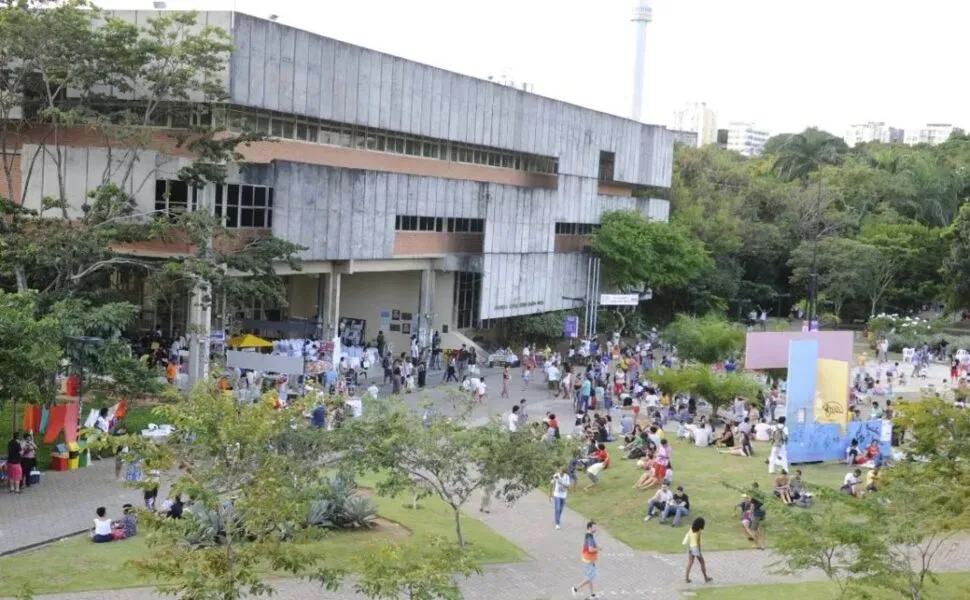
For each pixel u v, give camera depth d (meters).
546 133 72.62
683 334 62.12
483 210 65.44
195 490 17.41
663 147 90.75
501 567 26.58
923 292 99.62
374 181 54.88
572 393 54.91
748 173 112.81
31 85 43.09
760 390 49.28
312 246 51.19
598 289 80.12
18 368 28.69
